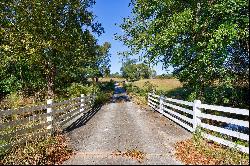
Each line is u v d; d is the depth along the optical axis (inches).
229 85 616.7
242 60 647.8
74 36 1185.4
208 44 576.4
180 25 636.1
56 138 443.8
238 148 361.4
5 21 1118.4
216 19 633.0
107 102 1348.4
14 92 1139.3
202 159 339.0
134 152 372.5
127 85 2839.6
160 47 706.8
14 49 1119.0
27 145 378.9
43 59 1147.9
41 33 1134.4
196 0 678.5
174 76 761.6
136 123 624.4
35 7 1100.5
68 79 1557.6
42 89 1290.6
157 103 931.3
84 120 684.1
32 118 416.5
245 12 559.5
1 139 340.5
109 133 506.6
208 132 476.4
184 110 564.1
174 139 454.3
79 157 353.4
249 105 628.7
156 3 727.1
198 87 664.4
